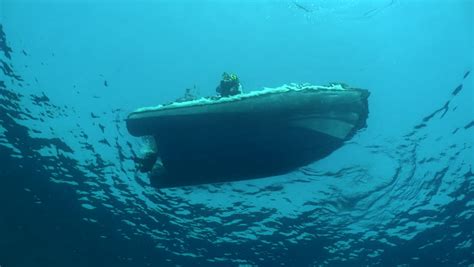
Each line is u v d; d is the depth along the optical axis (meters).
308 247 10.89
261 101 7.55
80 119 10.57
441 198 10.62
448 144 10.30
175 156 8.33
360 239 10.84
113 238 10.91
